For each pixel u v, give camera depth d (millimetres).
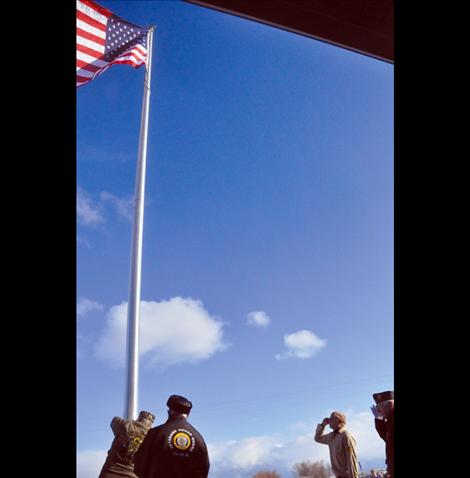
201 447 3289
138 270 9969
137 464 3191
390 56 3447
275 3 3123
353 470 3754
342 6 3156
